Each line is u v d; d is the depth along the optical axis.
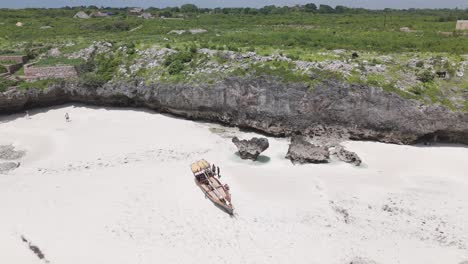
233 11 131.25
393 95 48.09
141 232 33.09
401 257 30.22
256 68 53.09
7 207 36.53
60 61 67.38
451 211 35.47
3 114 59.38
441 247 31.22
